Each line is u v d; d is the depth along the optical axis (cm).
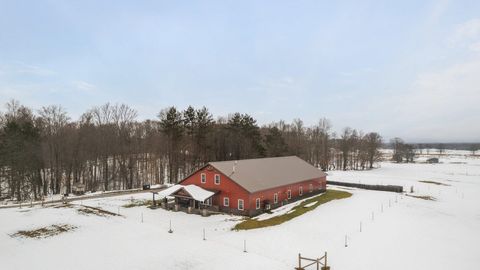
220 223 3350
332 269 2175
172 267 2139
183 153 7500
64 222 3073
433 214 3828
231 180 3856
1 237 2634
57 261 2184
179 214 3744
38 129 5791
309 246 2619
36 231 2805
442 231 3139
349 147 11750
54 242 2556
